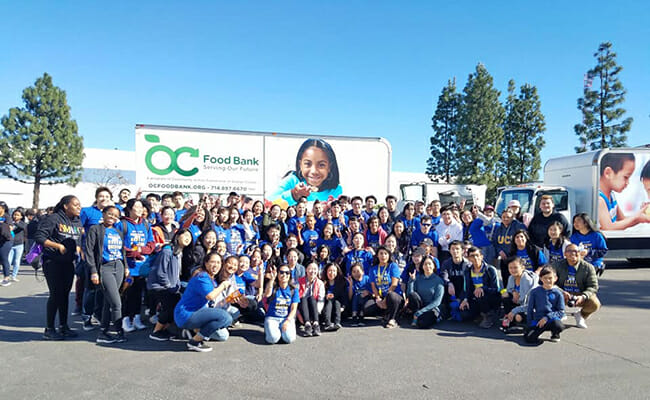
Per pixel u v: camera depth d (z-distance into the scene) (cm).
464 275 621
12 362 433
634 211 1129
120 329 505
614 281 980
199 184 1077
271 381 388
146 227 581
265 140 1127
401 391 364
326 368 424
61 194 3309
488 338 539
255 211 841
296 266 571
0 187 3131
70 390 363
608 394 357
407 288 634
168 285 521
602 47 2834
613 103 2800
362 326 608
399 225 762
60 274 515
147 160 1041
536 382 385
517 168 3469
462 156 3369
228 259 533
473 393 360
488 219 847
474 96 3303
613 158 1121
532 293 529
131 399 346
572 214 1151
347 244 739
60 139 2920
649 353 471
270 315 528
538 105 3406
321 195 1166
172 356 460
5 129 2798
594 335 545
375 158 1216
